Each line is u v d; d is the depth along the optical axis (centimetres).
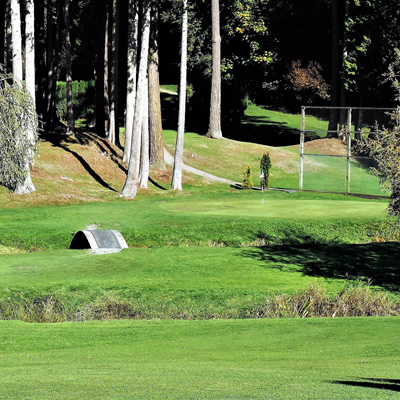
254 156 16988
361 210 10612
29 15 11600
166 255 7712
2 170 7681
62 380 3098
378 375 3247
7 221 9481
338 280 7094
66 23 15138
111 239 8200
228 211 10456
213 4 17688
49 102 16438
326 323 4962
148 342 4397
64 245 8712
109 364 3681
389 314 5981
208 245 8881
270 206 11075
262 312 5956
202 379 3122
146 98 13150
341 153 16688
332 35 17975
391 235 9425
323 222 9575
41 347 4309
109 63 18238
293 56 19362
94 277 6719
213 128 18100
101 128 16250
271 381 3066
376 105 17288
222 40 19562
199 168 15938
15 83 7788
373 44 16538
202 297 6281
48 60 16350
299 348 4138
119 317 5816
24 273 6794
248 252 7988
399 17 16575
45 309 5747
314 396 2694
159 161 15162
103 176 13775
